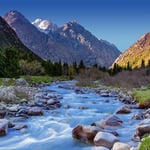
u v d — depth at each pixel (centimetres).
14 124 2112
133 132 1892
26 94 3738
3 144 1688
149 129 1689
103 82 8869
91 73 10444
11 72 8200
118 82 8169
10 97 3197
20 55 13162
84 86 7775
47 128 2098
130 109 3003
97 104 3556
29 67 11612
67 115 2664
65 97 4447
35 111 2581
